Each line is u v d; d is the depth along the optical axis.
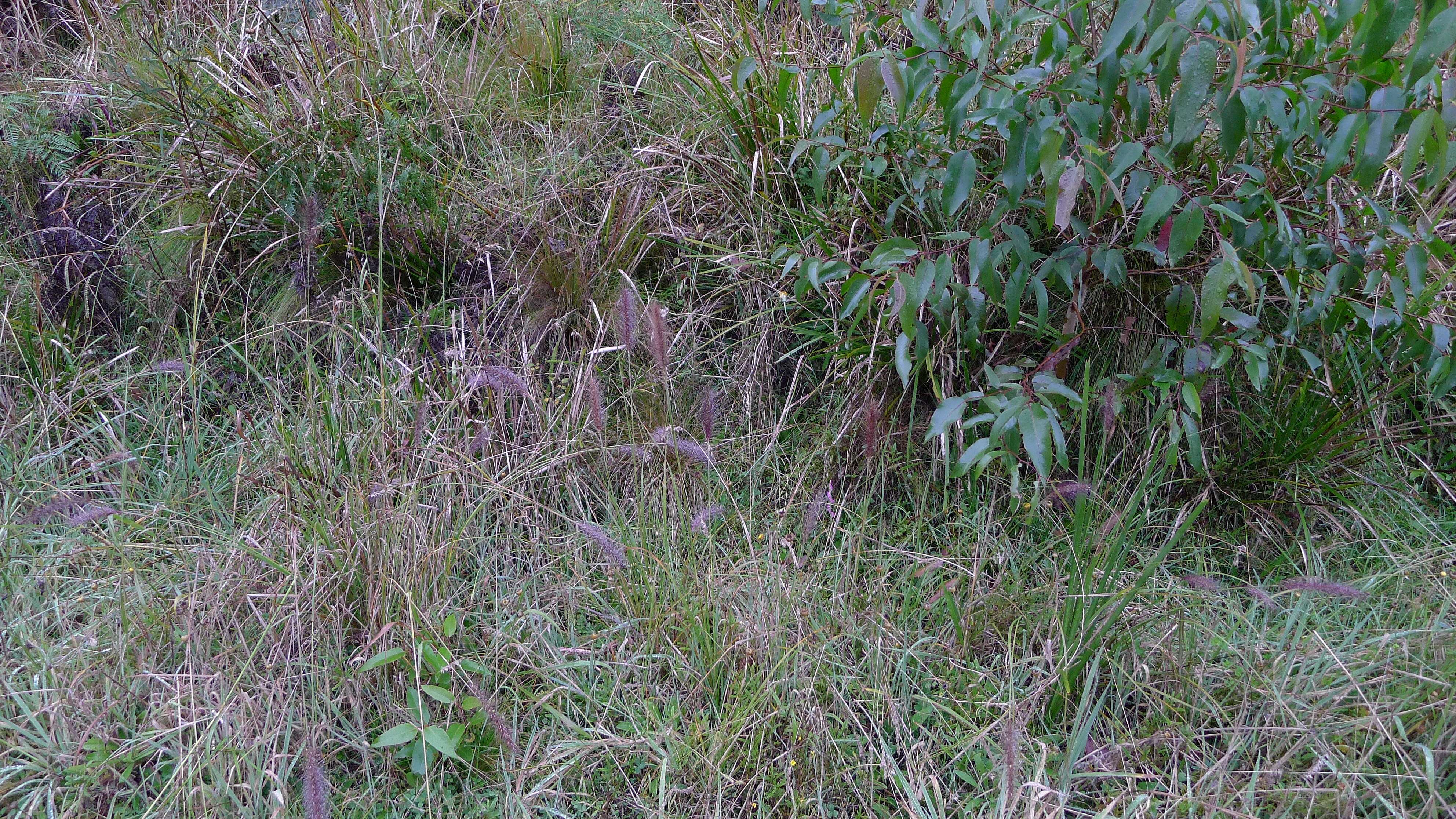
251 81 3.32
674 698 2.38
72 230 3.18
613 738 2.23
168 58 3.34
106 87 3.34
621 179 3.34
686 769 2.24
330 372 3.00
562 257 3.19
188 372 2.99
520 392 2.84
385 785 2.24
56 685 2.28
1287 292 2.51
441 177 3.28
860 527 2.75
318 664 2.37
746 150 3.17
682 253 3.21
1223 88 2.06
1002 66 2.78
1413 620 2.48
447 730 2.17
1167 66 1.90
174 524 2.69
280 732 2.24
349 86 3.30
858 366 2.94
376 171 3.08
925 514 2.88
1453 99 1.90
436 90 3.42
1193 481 2.87
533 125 3.51
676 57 3.53
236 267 3.21
